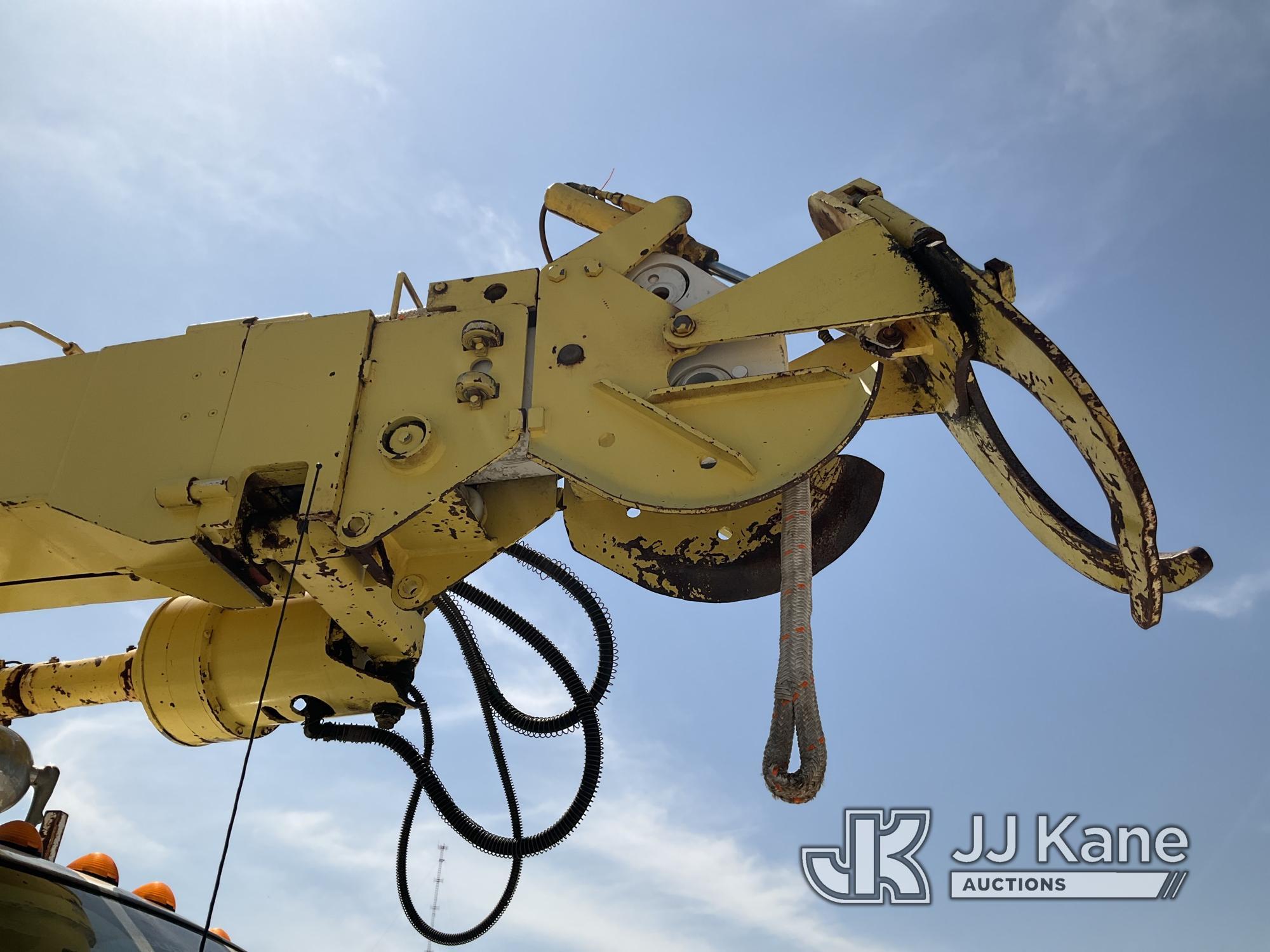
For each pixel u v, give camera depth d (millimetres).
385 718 4664
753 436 3611
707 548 4578
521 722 4691
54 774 3861
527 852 4562
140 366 4277
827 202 4195
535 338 3988
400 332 4137
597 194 4820
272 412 4039
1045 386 3398
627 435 3699
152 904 3320
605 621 4703
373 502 3797
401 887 4703
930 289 3666
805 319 3713
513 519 4441
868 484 4484
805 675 3303
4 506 4074
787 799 3143
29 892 2955
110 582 4590
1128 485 3162
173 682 4613
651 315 3934
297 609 4688
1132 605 3381
